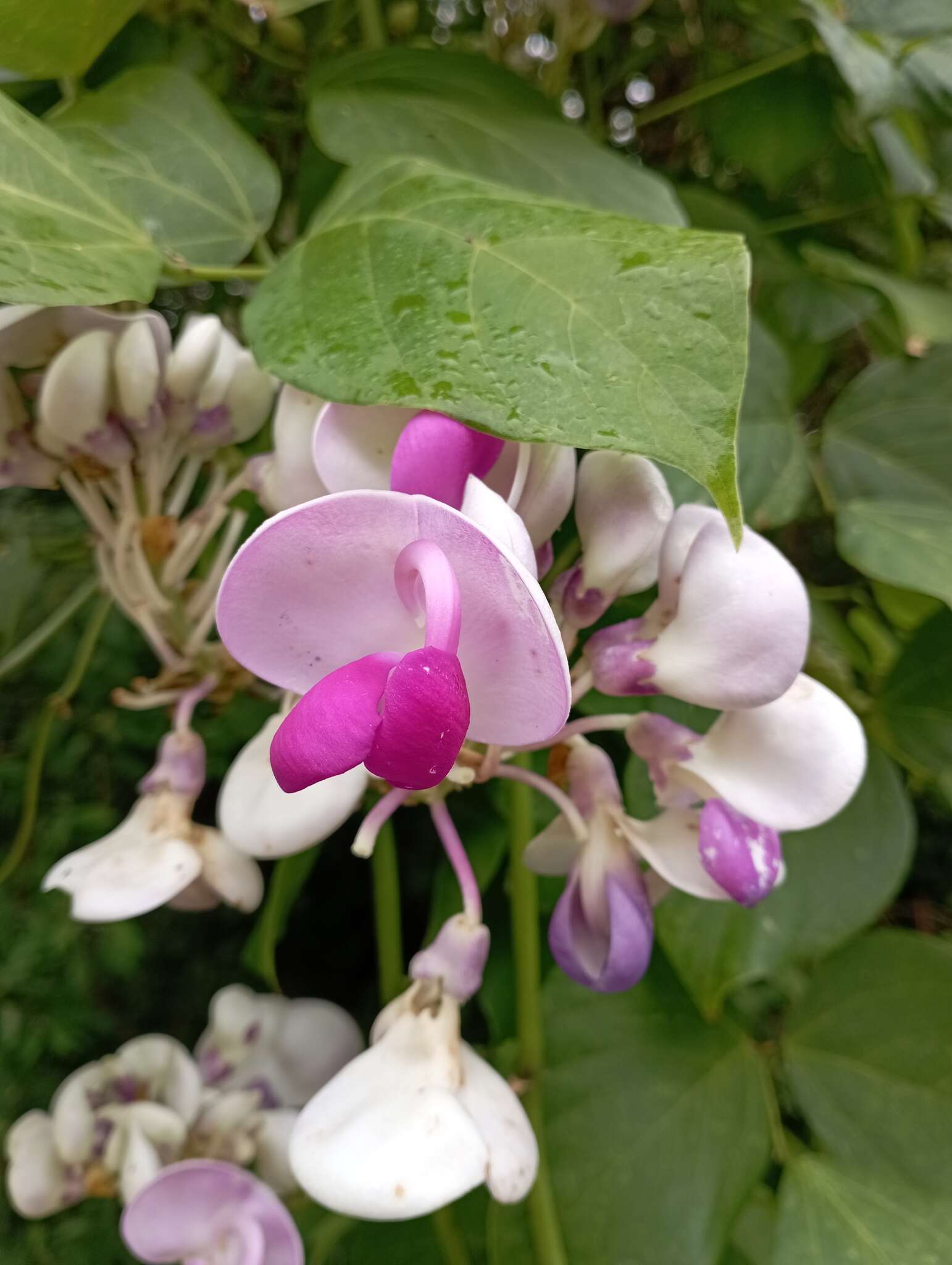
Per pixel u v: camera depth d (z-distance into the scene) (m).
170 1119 0.19
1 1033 0.38
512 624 0.07
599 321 0.08
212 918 0.41
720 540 0.09
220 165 0.13
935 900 0.34
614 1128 0.16
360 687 0.07
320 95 0.14
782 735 0.10
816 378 0.24
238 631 0.08
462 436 0.08
